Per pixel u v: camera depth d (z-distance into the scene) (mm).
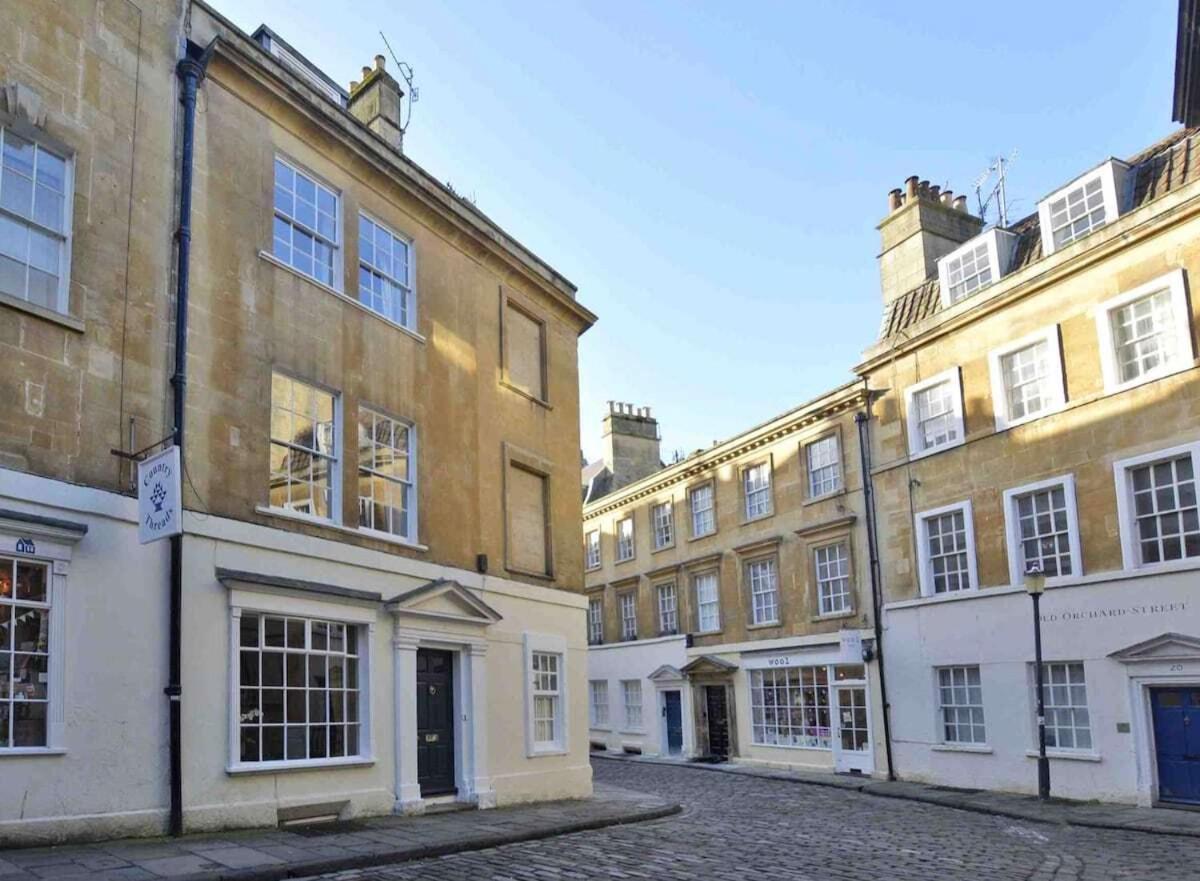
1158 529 18859
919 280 26219
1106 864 11930
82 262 10766
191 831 10883
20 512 9664
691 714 32875
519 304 19219
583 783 18656
